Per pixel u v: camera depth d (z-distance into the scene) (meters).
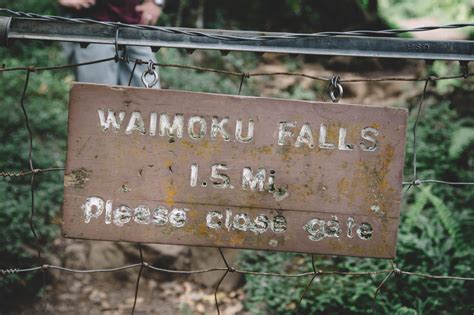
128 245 3.23
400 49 1.95
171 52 5.32
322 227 1.91
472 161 3.76
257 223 1.91
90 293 3.12
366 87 5.02
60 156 3.95
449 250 3.08
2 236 3.13
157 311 3.09
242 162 1.90
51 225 3.36
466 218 3.14
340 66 5.37
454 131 4.06
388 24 5.71
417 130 4.09
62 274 3.15
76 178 1.89
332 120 1.89
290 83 5.29
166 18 6.13
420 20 5.53
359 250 1.91
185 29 1.97
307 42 1.96
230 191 1.90
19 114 4.25
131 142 1.89
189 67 1.97
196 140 1.89
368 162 1.90
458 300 2.89
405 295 2.93
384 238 1.91
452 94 4.46
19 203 3.37
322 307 2.95
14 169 3.70
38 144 4.02
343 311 2.93
